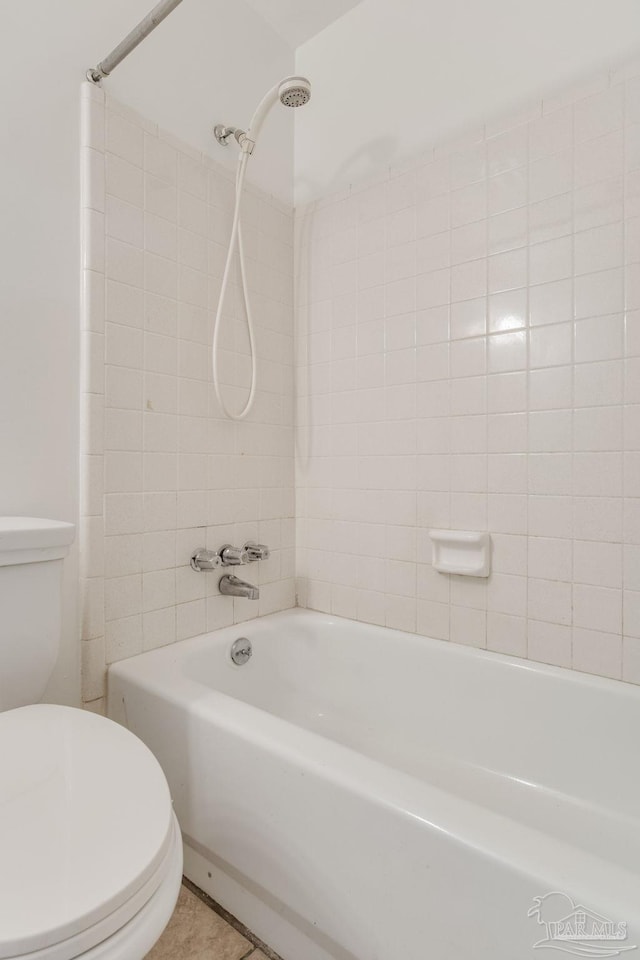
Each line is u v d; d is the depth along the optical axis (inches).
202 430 56.3
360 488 62.3
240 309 60.8
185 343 54.3
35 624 37.0
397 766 51.3
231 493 59.8
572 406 47.0
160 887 22.1
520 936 23.1
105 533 46.9
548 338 48.2
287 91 49.0
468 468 53.4
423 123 57.2
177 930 37.2
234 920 37.8
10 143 41.1
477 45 53.3
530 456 49.4
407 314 57.9
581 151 46.5
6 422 41.2
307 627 63.0
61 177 44.3
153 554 51.1
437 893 25.8
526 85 50.0
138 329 49.6
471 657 51.2
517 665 48.7
